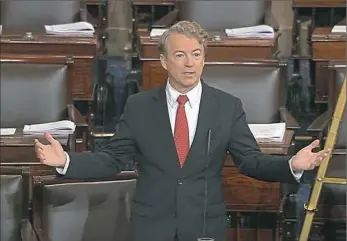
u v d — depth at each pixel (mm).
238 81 15242
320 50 17547
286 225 14164
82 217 11156
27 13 19734
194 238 10148
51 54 17375
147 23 21281
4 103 15242
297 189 14664
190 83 10078
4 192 10680
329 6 20625
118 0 22188
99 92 18922
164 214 10172
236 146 10344
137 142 10312
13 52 17328
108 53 21688
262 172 10086
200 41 10016
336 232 13805
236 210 13562
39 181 11180
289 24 22938
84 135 15055
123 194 11258
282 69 15344
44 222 11055
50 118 15344
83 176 10141
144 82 16828
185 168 10156
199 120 10273
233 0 19891
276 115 15266
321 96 17641
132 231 10273
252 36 17672
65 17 19781
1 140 13445
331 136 11727
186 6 19953
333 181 11891
